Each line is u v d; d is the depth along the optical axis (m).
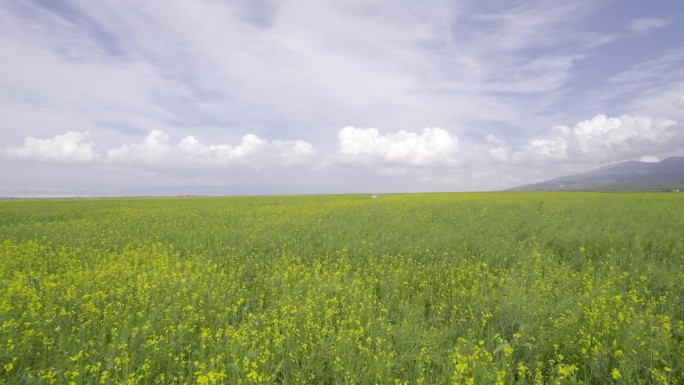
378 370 4.64
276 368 4.84
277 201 47.28
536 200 37.78
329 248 12.63
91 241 14.21
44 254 12.17
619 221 16.36
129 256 11.34
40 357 5.14
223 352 5.29
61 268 9.77
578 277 8.45
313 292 7.48
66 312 6.51
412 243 12.80
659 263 10.02
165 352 5.23
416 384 4.54
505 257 10.98
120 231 16.55
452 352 5.30
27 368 4.67
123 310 6.85
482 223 17.00
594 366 4.74
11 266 9.68
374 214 22.25
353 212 23.78
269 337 5.62
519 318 6.30
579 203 29.83
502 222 17.08
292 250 12.70
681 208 23.00
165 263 10.02
